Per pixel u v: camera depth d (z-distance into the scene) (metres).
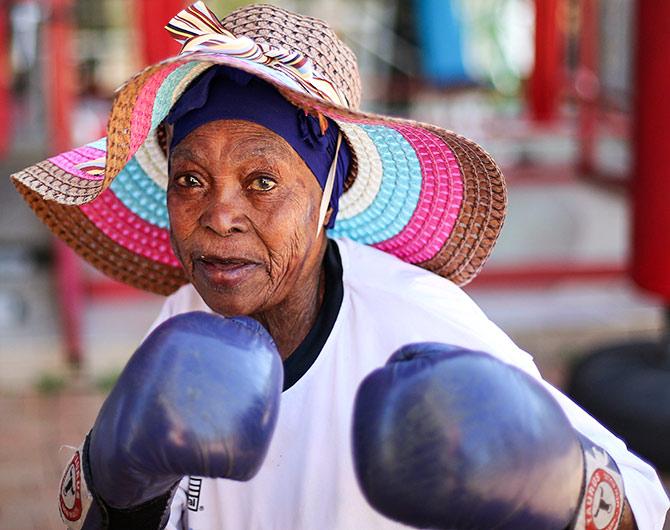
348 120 1.24
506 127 8.16
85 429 3.85
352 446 1.08
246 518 1.40
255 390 1.09
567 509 1.10
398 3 8.83
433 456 1.03
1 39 5.63
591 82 7.26
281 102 1.24
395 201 1.50
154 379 1.08
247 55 1.23
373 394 1.08
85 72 8.58
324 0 9.04
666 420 3.37
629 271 3.86
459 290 1.45
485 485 1.03
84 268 4.93
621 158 7.63
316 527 1.35
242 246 1.25
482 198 1.45
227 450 1.06
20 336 4.43
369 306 1.39
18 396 4.13
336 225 1.57
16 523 3.17
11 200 5.37
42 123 5.78
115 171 1.27
